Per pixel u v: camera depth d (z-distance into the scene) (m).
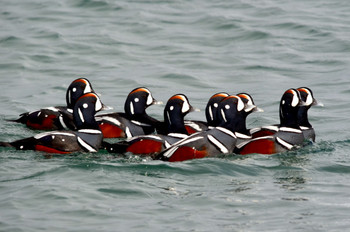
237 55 24.52
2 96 20.88
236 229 10.38
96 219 10.64
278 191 12.14
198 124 16.92
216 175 13.06
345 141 16.33
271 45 25.31
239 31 26.78
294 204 11.43
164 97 20.59
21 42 25.81
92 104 15.21
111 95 20.88
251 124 18.28
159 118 18.91
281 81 22.00
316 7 30.00
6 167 13.19
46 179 12.45
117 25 27.73
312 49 24.92
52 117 17.58
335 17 28.33
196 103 20.08
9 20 28.41
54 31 26.94
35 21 28.30
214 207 11.26
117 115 17.47
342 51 24.58
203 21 28.03
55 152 14.48
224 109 14.94
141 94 17.61
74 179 12.48
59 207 11.07
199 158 14.14
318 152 15.22
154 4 30.47
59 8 29.98
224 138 14.61
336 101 19.91
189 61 24.02
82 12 29.50
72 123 17.48
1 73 23.14
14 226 10.27
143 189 12.05
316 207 11.30
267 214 10.97
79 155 14.45
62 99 20.66
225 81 22.16
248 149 14.94
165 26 27.56
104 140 17.03
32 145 14.48
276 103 19.95
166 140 14.85
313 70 22.92
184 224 10.52
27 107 19.80
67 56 24.66
